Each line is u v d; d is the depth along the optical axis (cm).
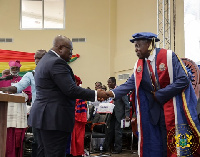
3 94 193
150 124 268
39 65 254
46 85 244
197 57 729
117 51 1082
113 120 596
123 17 1056
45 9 1179
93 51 1129
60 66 242
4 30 1155
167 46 834
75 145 446
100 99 274
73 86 242
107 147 596
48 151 240
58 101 242
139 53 273
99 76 1115
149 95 270
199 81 299
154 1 915
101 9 1150
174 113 256
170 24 781
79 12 1159
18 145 385
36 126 242
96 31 1140
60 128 238
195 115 252
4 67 1068
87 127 562
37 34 1156
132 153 587
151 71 268
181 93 259
